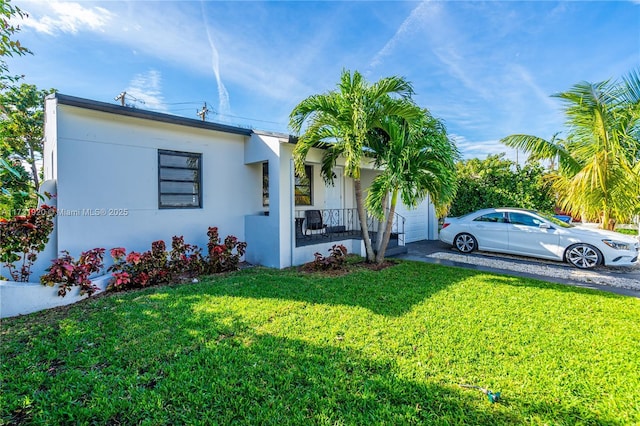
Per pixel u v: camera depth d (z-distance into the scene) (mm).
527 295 5008
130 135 6434
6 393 2496
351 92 6059
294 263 7664
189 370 2805
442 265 7430
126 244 6418
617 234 7219
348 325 3807
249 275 6461
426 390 2527
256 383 2617
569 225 7992
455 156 6449
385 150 6434
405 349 3203
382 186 6004
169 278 6074
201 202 7527
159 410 2293
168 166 7031
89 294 5016
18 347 3287
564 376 2713
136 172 6531
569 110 7684
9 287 4242
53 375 2756
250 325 3803
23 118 11758
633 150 7586
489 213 9227
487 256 8914
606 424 2166
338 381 2646
